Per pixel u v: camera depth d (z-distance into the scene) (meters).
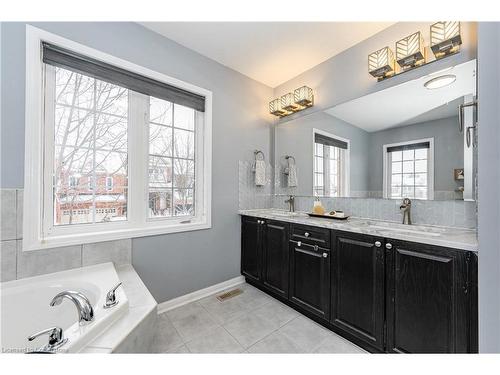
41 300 1.27
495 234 0.81
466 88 1.43
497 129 0.80
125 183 1.80
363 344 1.45
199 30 1.88
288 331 1.63
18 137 1.30
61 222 1.52
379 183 1.86
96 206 1.67
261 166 2.67
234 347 1.46
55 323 1.26
